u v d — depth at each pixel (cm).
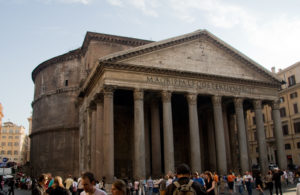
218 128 3547
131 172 4228
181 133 4906
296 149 5338
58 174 4981
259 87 4006
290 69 5628
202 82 3581
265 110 6144
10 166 6306
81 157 4475
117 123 4403
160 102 4228
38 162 5397
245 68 3953
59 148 5128
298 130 5325
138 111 3120
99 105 3381
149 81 3262
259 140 3834
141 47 3259
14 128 13212
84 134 4203
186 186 591
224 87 3722
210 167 4266
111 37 4456
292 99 5494
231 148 4775
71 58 5444
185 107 4912
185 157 4806
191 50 3619
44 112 5559
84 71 4984
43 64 5825
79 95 4359
